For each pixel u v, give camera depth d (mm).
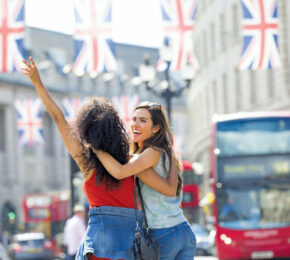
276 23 18250
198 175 38594
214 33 54406
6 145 76562
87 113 5398
